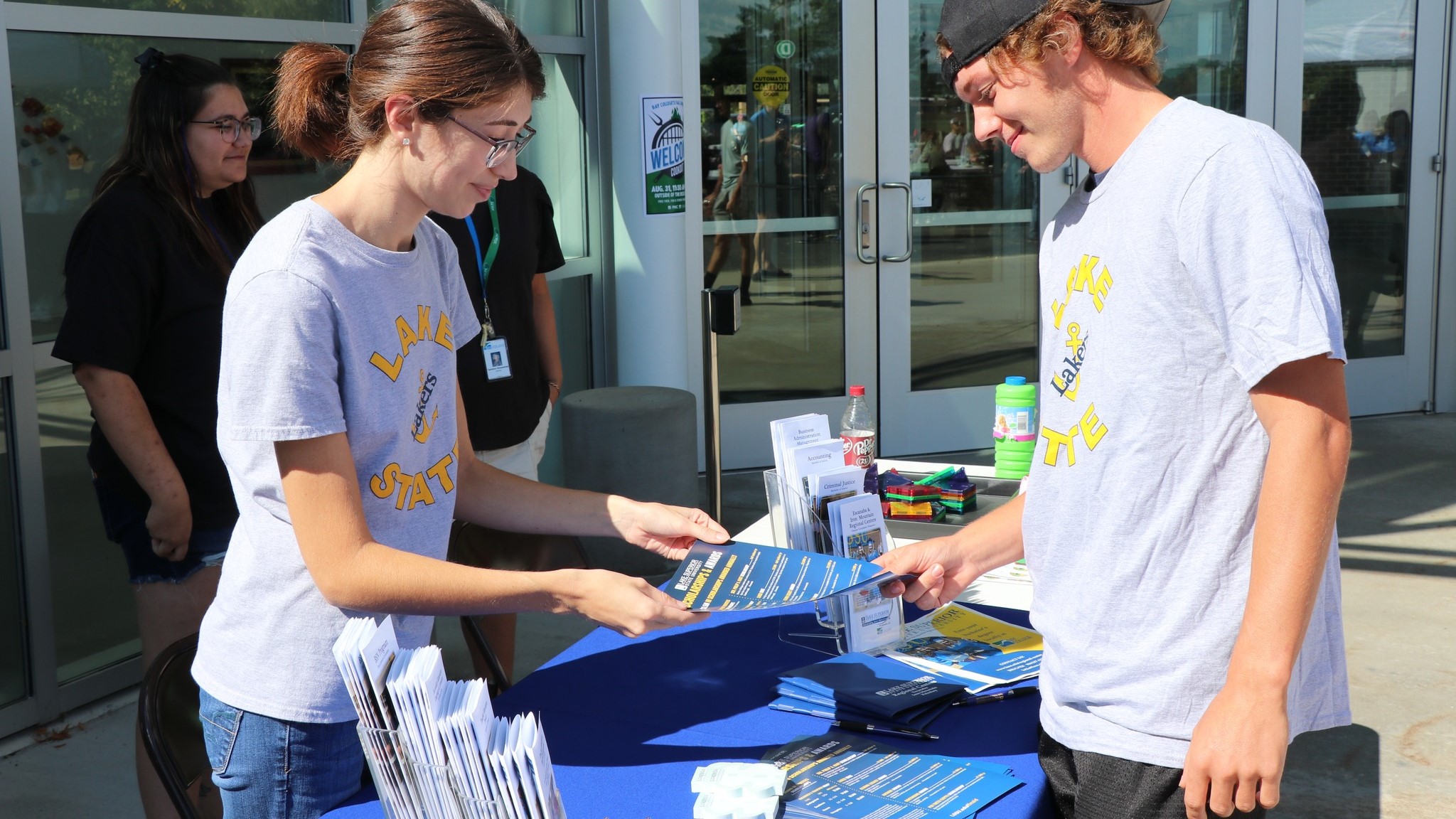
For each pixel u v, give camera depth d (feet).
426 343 5.14
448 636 12.74
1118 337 4.23
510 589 4.72
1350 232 21.06
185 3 11.42
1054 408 4.61
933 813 4.57
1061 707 4.64
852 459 8.38
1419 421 21.36
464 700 3.95
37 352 10.50
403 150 4.64
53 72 10.48
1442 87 20.62
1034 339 19.85
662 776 4.98
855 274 18.83
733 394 18.88
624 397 14.79
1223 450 4.10
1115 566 4.33
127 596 11.59
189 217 8.09
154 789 7.24
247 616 4.98
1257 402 3.92
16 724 10.53
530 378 10.63
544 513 6.07
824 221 18.67
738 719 5.52
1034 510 4.73
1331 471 3.79
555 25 16.25
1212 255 3.92
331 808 5.17
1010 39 4.27
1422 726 10.67
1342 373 3.84
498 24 4.67
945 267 19.27
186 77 8.12
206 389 8.16
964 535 5.91
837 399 19.25
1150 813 4.33
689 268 18.04
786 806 4.67
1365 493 17.35
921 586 5.78
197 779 5.72
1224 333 3.93
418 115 4.53
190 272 8.07
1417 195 20.99
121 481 8.13
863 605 6.21
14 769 10.05
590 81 16.85
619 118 16.11
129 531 8.20
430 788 3.91
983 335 19.66
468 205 4.86
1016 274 19.58
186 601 8.30
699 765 5.07
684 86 17.48
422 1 4.58
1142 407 4.18
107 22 10.66
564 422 14.69
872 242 18.81
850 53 18.15
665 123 16.07
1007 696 5.67
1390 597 13.58
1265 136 4.00
